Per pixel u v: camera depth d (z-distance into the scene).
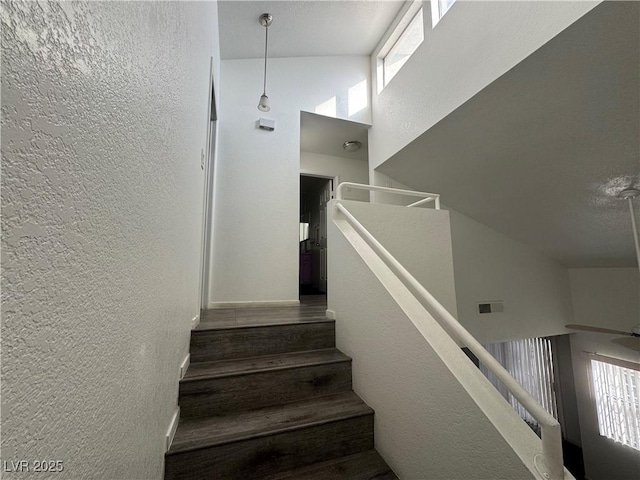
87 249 0.46
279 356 1.68
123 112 0.59
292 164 3.24
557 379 4.73
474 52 2.17
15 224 0.31
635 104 1.80
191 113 1.41
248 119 3.16
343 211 1.83
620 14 1.41
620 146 2.12
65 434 0.40
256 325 1.73
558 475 0.66
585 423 4.32
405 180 3.68
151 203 0.78
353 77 3.68
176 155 1.09
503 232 4.12
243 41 2.96
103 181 0.51
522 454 0.73
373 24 3.20
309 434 1.23
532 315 4.17
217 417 1.29
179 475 1.03
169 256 1.01
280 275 3.03
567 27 1.54
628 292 3.85
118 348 0.58
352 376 1.59
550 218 3.39
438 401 1.00
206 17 1.88
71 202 0.41
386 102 3.36
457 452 0.91
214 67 2.47
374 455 1.29
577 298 4.40
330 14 2.83
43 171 0.35
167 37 0.93
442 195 3.71
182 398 1.27
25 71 0.32
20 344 0.32
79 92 0.43
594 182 2.56
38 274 0.35
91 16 0.46
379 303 1.38
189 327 1.54
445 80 2.47
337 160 4.53
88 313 0.46
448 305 2.34
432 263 2.34
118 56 0.56
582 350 4.38
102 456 0.51
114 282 0.56
